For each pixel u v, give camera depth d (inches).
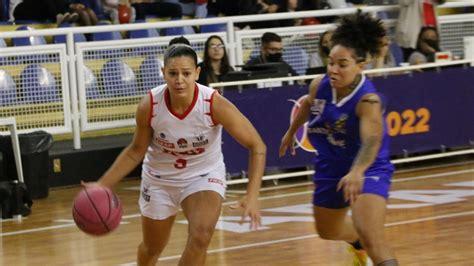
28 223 503.2
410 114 621.9
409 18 646.5
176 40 403.2
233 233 446.6
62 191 602.5
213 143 290.4
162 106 283.3
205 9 736.3
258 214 279.3
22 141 569.9
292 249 405.4
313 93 293.0
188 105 282.5
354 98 280.1
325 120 287.6
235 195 561.0
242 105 571.8
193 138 285.3
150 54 634.2
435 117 631.8
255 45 642.2
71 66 613.3
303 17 655.8
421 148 627.2
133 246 430.9
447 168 625.9
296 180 602.9
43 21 698.8
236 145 577.9
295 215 486.9
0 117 591.8
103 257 410.0
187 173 291.4
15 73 597.9
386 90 612.7
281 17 645.3
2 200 518.3
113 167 291.7
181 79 275.4
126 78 629.6
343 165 290.8
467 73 642.2
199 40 630.5
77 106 617.0
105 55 623.8
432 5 658.8
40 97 605.3
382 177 279.3
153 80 636.1
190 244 279.1
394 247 402.0
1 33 583.5
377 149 269.9
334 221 302.0
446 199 514.3
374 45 278.7
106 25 626.2
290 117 586.9
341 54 276.7
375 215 270.5
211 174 291.6
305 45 649.0
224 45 594.6
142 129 288.2
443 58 642.2
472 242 404.8
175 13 730.8
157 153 291.6
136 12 722.2
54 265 398.3
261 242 423.5
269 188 578.2
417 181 580.1
